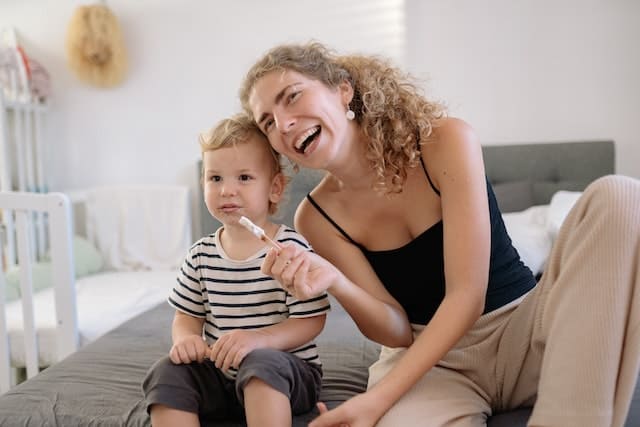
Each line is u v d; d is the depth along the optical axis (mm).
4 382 1661
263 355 863
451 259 930
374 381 1027
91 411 998
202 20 2693
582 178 2311
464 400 916
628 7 2287
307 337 947
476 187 939
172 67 2744
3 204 1636
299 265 846
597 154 2293
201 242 1039
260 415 823
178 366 896
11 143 2646
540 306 871
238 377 856
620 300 734
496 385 973
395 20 2512
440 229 984
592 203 779
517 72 2418
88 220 2721
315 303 958
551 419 741
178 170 2787
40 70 2711
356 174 1003
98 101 2811
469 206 929
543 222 1955
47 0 2773
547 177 2350
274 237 1017
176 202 2689
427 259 1005
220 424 942
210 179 1006
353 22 2557
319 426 823
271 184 1034
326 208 1091
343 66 1007
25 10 2793
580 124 2383
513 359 938
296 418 937
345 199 1067
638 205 748
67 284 1665
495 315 1004
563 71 2377
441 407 885
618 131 2352
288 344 928
